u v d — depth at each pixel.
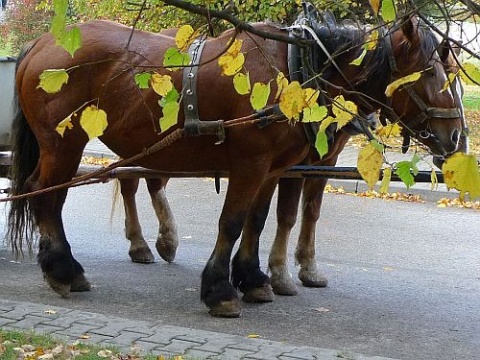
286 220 6.52
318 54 5.38
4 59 7.17
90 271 7.15
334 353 4.90
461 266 7.95
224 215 5.75
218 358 4.74
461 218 10.39
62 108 5.97
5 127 7.24
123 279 6.90
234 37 2.96
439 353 5.26
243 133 5.48
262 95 3.13
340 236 9.16
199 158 5.80
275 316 5.94
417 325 5.86
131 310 5.97
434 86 5.30
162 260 7.70
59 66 5.97
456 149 5.32
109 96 5.87
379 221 10.08
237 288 6.33
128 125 5.85
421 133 5.42
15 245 6.58
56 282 6.20
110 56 5.91
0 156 7.14
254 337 5.30
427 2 2.78
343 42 5.36
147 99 5.69
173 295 6.43
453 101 5.34
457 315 6.17
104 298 6.27
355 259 8.09
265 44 5.50
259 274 6.31
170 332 5.18
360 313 6.11
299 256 6.88
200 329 5.55
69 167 6.16
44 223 6.24
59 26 2.65
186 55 3.13
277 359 4.77
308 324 5.79
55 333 5.09
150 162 5.97
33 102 6.09
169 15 9.41
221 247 5.82
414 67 5.29
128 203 7.50
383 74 5.40
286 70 5.41
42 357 4.58
